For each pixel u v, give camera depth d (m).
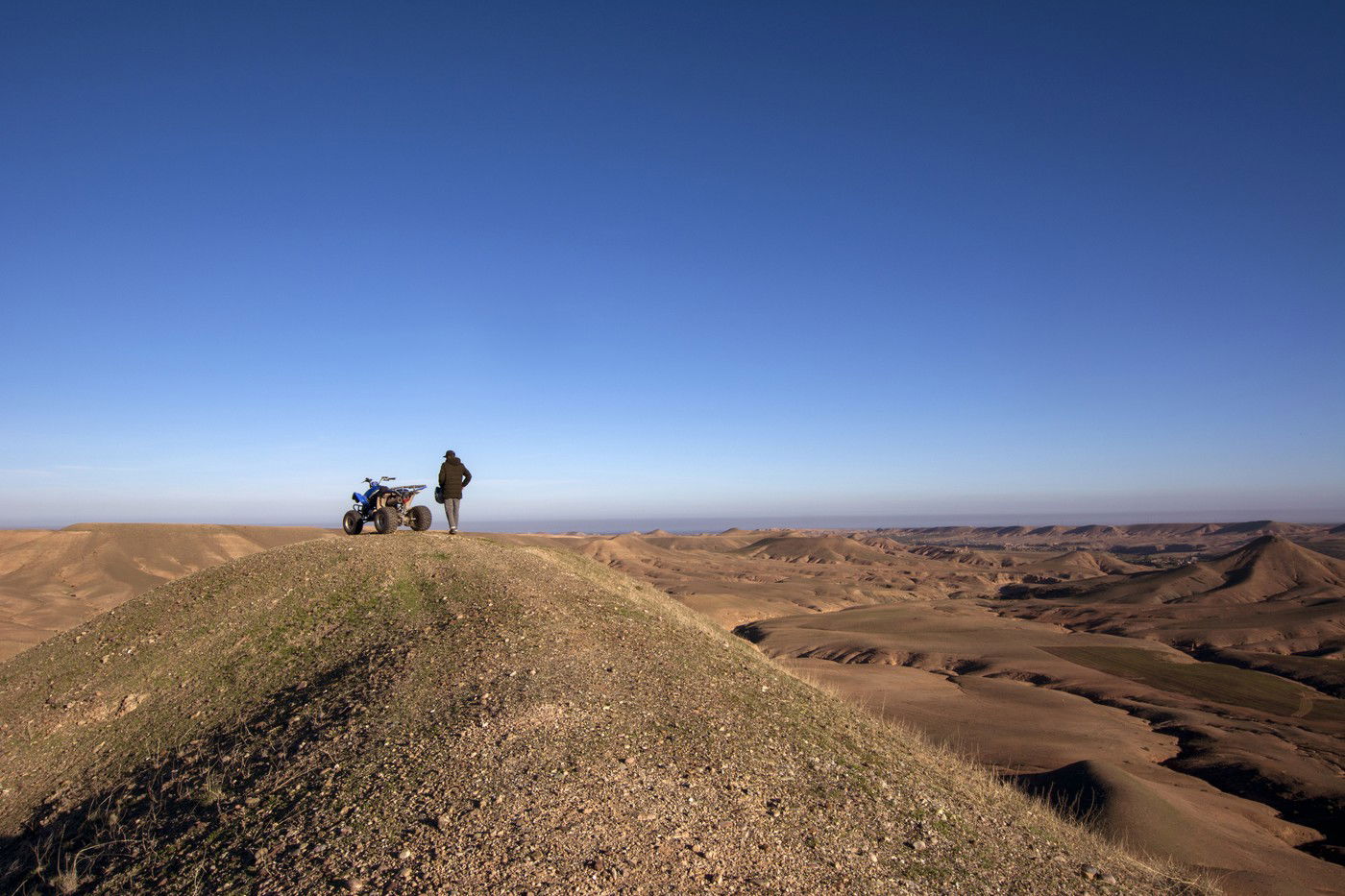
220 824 8.09
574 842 7.21
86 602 83.19
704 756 9.57
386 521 20.80
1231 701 63.84
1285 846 28.08
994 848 9.44
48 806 10.31
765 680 14.02
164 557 104.12
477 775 8.30
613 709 10.51
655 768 8.95
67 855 8.56
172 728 11.69
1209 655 94.62
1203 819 27.34
